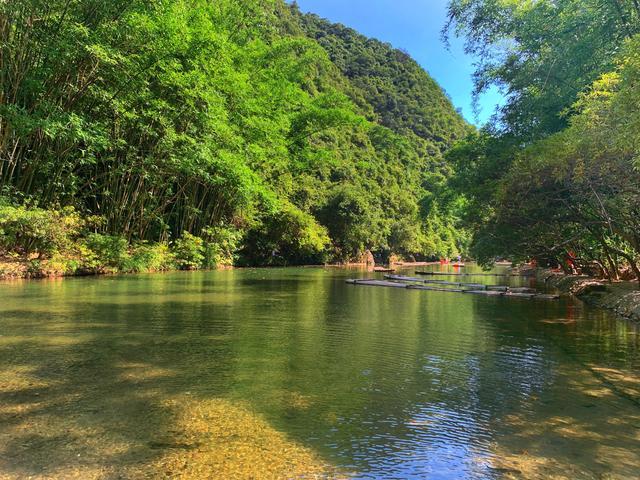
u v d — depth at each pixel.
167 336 6.68
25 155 16.53
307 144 34.62
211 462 2.87
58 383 4.39
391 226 51.16
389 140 64.75
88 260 17.91
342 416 3.73
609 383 4.83
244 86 23.94
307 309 10.07
